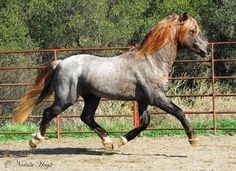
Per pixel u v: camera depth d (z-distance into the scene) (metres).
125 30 34.03
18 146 12.72
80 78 10.48
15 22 32.69
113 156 10.73
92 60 10.55
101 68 10.45
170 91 17.77
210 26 32.84
